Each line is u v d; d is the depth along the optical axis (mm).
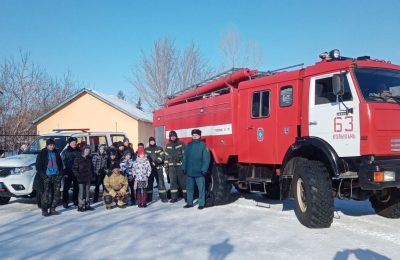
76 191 11344
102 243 6957
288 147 8586
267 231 7488
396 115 7273
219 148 10578
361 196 7949
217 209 9922
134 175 10883
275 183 10133
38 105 33781
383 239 6836
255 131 9453
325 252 6121
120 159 11625
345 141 7363
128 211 10203
